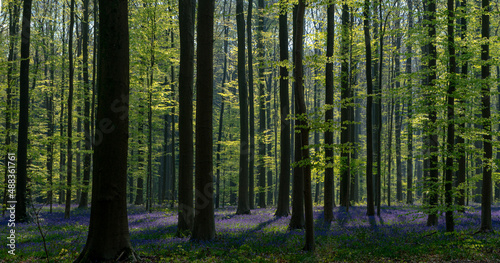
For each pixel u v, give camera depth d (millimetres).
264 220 17922
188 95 13297
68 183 20438
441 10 12852
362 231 13156
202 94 11805
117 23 8227
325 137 14922
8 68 19891
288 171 19719
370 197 18547
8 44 21781
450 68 12172
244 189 22562
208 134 11891
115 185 8320
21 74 18406
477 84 12219
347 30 18344
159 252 9781
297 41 9453
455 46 12133
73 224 17609
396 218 17766
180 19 13297
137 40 21656
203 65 11820
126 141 8453
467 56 12031
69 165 20562
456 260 8773
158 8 21266
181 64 13312
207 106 11836
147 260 8602
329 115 15133
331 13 15172
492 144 12586
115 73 8219
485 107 12602
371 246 10477
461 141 15883
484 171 12672
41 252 10156
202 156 11844
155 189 50625
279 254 9555
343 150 9836
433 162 12805
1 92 21000
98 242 8227
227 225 16047
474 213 19406
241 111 22734
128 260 8219
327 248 10188
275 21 37219
